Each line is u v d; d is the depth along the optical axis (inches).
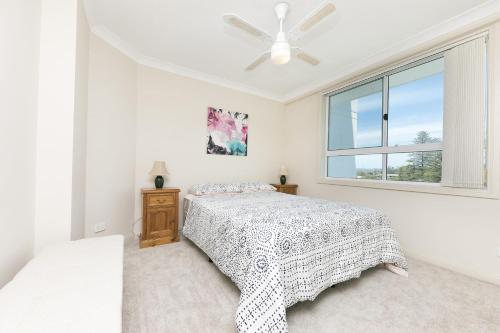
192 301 61.4
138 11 80.7
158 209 104.9
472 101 80.4
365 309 59.6
